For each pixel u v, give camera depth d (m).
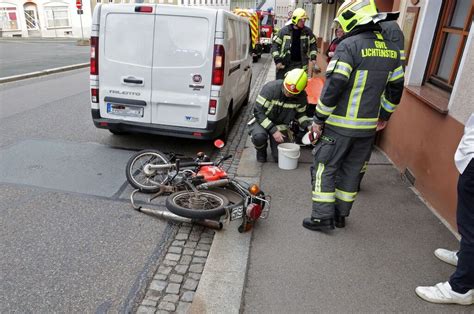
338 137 3.44
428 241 3.68
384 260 3.39
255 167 5.43
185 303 2.93
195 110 5.59
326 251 3.50
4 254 3.40
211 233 3.89
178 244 3.69
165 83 5.54
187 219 3.92
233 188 4.09
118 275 3.22
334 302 2.89
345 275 3.19
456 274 2.83
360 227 3.89
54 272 3.21
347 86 3.28
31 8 34.56
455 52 4.67
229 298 2.91
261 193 4.00
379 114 3.64
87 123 7.31
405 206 4.31
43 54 19.03
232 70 6.31
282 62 7.55
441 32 4.89
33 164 5.30
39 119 7.45
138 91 5.63
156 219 4.11
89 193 4.57
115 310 2.84
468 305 2.88
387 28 3.68
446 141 4.06
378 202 4.38
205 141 6.66
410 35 5.12
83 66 15.24
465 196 2.69
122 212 4.20
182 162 4.35
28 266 3.27
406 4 5.39
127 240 3.71
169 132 5.68
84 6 35.31
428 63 5.04
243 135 7.14
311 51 7.62
